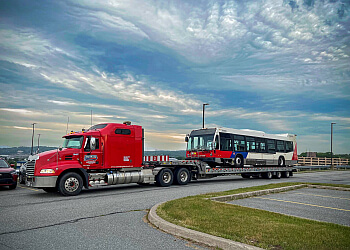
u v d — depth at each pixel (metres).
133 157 14.62
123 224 6.84
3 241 5.49
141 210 8.55
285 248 4.84
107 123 14.08
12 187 14.42
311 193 12.79
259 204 9.66
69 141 13.20
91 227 6.55
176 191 13.30
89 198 11.12
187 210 7.77
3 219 7.34
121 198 11.04
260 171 22.52
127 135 14.46
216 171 18.98
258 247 4.84
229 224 6.33
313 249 4.80
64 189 11.91
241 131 21.75
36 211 8.40
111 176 13.68
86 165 12.93
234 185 16.56
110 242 5.46
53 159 12.09
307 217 7.77
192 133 20.77
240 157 21.30
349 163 60.28
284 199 10.87
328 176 28.45
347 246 4.94
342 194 12.55
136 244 5.35
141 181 14.86
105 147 13.59
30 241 5.49
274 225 6.27
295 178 25.14
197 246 5.28
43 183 11.70
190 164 17.34
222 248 5.13
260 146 23.48
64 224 6.82
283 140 26.59
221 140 19.72
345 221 7.36
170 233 6.10
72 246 5.21
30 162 12.16
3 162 14.78
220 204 8.70
